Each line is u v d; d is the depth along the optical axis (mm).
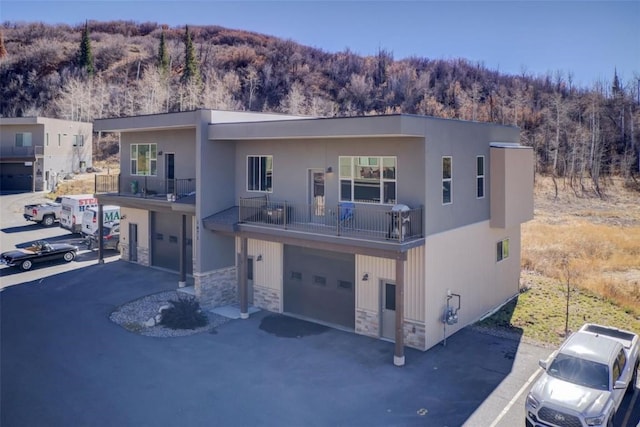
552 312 19469
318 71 119938
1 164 49406
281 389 13055
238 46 134000
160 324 17656
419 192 15344
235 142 20406
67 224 33625
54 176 50781
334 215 17359
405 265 15836
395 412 11938
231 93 103438
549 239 33156
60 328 17297
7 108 94125
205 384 13297
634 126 70688
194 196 21469
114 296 20625
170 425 11320
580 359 11773
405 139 15539
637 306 20062
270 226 17656
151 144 24078
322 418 11656
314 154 17891
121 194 24812
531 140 73188
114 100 92438
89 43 106750
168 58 110438
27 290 21562
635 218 43031
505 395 12773
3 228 35031
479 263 18656
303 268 18562
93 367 14289
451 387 13203
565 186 60094
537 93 90062
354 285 17188
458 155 17000
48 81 101188
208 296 19562
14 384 13227
